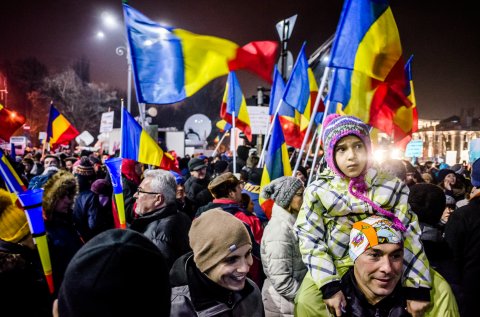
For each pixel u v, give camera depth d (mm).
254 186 4613
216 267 1599
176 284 1760
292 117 5789
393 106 3875
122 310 879
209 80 3678
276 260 2656
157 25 3590
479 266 2900
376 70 3516
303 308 1930
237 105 6629
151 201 2826
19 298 1853
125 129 3707
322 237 1934
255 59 3771
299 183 2793
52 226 2582
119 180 2854
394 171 4223
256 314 1794
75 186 2766
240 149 10102
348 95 4008
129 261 908
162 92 3576
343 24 3498
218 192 3656
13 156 7059
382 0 3490
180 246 2752
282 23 7703
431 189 2627
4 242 1972
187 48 3621
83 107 38688
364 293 1707
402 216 1844
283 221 2754
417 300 1713
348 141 1834
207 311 1649
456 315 1792
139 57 3537
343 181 1925
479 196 3053
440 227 3266
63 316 924
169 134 16562
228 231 1605
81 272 902
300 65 4848
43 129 37469
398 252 1615
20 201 1948
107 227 4520
